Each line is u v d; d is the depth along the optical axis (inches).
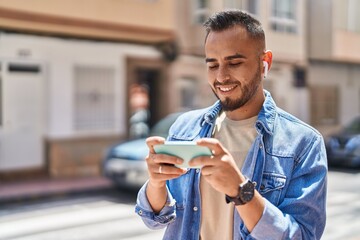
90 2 406.3
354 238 228.4
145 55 486.6
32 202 337.1
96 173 457.7
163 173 60.5
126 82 476.1
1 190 364.5
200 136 74.7
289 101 650.2
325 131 701.9
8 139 414.3
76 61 443.2
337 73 718.5
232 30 65.2
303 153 67.0
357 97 751.7
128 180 333.7
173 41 492.7
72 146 445.7
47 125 433.1
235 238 66.1
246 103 69.3
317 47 660.7
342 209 297.1
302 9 632.4
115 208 310.0
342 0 660.7
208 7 513.0
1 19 365.7
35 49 419.5
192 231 70.4
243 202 57.4
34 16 375.6
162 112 501.0
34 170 428.1
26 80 419.8
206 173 56.9
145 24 443.5
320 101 696.4
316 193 64.1
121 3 426.0
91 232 247.0
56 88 434.0
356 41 681.6
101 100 461.4
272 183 65.9
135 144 347.9
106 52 460.1
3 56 404.2
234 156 70.2
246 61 65.4
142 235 239.9
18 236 240.2
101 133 462.9
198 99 526.6
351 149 476.4
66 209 309.3
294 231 60.4
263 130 68.3
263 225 58.9
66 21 393.4
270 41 592.7
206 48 67.4
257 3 571.8
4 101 409.7
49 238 235.9
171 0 462.9
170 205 71.9
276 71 631.8
